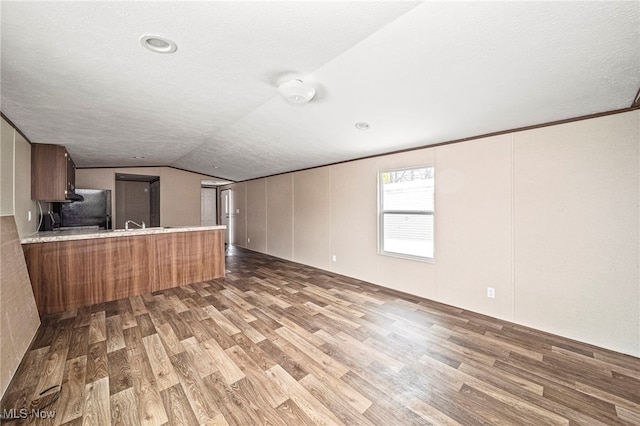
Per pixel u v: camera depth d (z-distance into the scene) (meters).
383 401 1.72
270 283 4.32
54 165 3.69
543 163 2.63
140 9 1.26
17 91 2.12
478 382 1.90
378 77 1.97
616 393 1.79
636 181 2.18
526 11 1.23
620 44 1.42
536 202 2.67
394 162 3.96
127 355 2.20
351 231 4.64
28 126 2.90
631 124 2.20
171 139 4.01
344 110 2.62
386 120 2.80
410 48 1.59
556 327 2.57
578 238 2.45
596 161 2.35
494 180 2.95
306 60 1.77
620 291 2.26
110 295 3.53
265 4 1.24
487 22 1.32
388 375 1.98
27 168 3.30
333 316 3.02
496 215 2.94
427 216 3.63
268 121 3.12
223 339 2.49
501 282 2.91
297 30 1.45
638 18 1.22
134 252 3.74
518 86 1.95
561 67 1.67
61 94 2.23
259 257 6.50
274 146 4.21
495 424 1.54
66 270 3.21
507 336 2.55
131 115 2.85
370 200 4.32
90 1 1.20
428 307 3.28
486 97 2.15
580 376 1.97
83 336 2.52
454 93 2.12
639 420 1.58
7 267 2.25
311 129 3.30
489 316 3.00
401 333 2.62
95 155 4.69
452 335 2.58
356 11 1.29
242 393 1.78
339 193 4.86
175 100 2.49
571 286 2.49
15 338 2.07
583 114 2.39
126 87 2.17
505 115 2.48
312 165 5.29
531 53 1.55
